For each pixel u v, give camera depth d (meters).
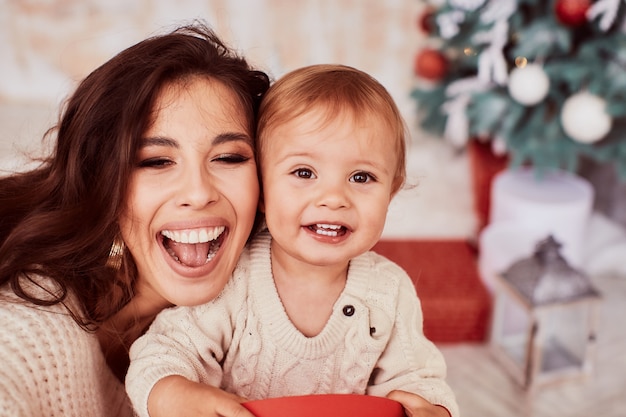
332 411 0.73
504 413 2.14
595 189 3.05
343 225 0.89
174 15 3.75
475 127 2.66
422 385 0.96
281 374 0.96
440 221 2.95
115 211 0.88
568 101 2.28
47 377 0.85
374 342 0.98
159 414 0.81
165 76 0.86
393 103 0.95
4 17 3.60
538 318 2.08
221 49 1.01
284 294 0.97
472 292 2.46
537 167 2.61
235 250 0.92
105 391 1.02
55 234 0.91
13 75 3.62
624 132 2.48
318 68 0.96
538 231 2.47
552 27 2.32
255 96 0.98
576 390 2.25
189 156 0.86
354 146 0.87
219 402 0.76
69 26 3.66
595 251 2.85
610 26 2.35
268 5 3.82
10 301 0.86
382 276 1.01
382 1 3.85
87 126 0.88
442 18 2.54
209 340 0.92
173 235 0.88
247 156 0.91
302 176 0.89
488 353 2.40
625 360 2.38
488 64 2.39
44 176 1.01
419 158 3.35
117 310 1.00
